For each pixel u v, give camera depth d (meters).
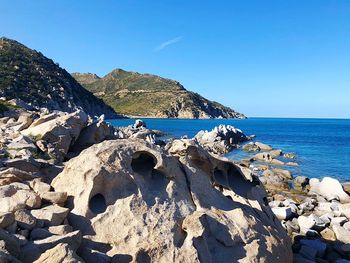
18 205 9.88
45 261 7.88
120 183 11.28
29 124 25.22
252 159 53.94
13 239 8.10
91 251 9.33
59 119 22.08
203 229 10.88
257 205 14.45
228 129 83.69
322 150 70.62
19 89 133.12
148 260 9.82
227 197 14.09
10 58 155.25
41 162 16.19
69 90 166.75
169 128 138.12
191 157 13.88
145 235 10.34
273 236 12.70
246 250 11.45
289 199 28.88
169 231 10.59
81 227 10.45
